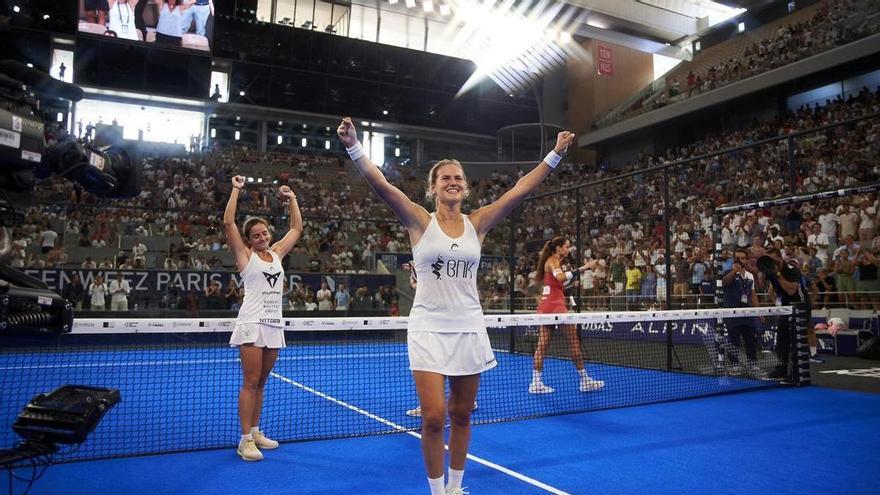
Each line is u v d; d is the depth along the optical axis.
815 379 8.82
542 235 17.91
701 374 8.95
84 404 2.51
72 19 26.45
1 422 5.60
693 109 27.70
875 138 16.58
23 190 2.22
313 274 15.33
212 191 25.36
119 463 4.38
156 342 12.96
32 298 2.18
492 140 36.31
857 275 12.45
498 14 23.64
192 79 29.08
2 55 25.67
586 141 33.44
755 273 10.06
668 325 9.46
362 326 5.47
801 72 23.64
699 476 4.11
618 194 20.84
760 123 26.23
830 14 23.86
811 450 4.78
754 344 8.68
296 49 30.91
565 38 26.08
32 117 2.18
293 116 32.00
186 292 13.85
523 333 12.58
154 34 27.62
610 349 11.87
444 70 33.81
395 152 35.50
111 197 2.59
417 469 4.27
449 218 3.13
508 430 5.49
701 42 31.08
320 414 6.21
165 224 18.58
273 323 4.67
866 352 11.55
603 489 3.83
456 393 3.08
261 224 4.73
